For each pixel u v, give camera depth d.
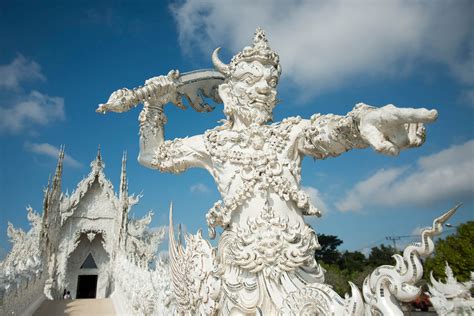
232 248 4.72
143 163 6.07
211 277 5.07
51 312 17.05
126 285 17.81
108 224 38.41
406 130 3.42
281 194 4.80
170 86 6.01
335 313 3.62
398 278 3.21
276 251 4.48
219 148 5.39
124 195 38.38
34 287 17.30
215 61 6.14
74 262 37.81
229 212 4.91
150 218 39.28
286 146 5.10
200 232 5.73
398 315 3.12
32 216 35.12
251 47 5.64
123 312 16.75
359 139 4.06
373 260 45.06
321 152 4.73
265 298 4.48
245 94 5.54
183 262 5.73
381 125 3.46
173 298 6.28
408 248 3.28
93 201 38.91
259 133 5.20
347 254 49.59
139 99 5.77
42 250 32.91
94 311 17.70
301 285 4.40
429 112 3.05
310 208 4.87
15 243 33.59
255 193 4.88
